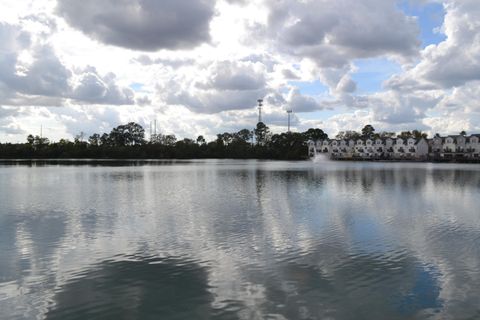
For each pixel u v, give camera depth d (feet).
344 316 40.06
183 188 149.69
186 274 51.65
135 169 292.20
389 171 268.62
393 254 59.62
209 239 68.54
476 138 557.33
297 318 39.70
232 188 150.00
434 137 599.16
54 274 51.80
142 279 49.98
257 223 81.71
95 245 64.90
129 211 96.07
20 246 64.39
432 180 189.37
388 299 43.80
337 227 78.02
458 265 54.65
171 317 40.32
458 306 42.09
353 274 51.24
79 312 41.34
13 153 608.60
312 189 146.61
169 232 73.67
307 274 51.34
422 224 81.05
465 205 106.32
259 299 44.11
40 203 109.29
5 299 44.24
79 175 222.28
